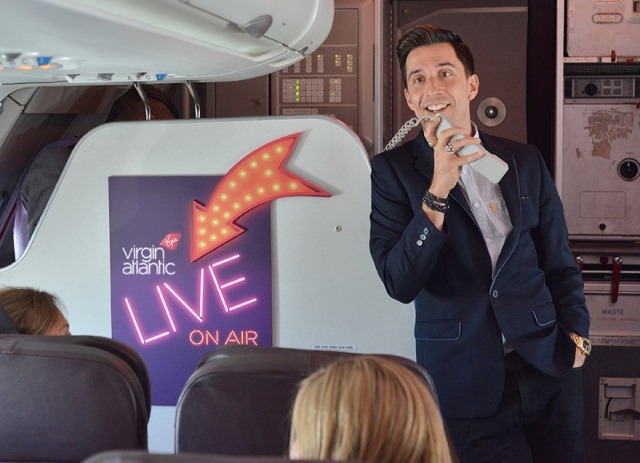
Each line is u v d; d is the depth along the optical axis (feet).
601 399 12.99
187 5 6.91
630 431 12.98
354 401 3.40
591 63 13.06
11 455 5.32
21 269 9.80
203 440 5.08
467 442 7.71
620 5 12.92
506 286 7.55
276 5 7.98
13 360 5.28
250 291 9.39
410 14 15.90
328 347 9.37
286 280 9.36
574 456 7.73
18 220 11.93
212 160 9.37
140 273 9.57
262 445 5.05
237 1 7.25
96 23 6.15
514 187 7.66
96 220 9.63
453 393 7.66
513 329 7.50
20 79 9.07
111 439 5.28
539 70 13.65
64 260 9.72
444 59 7.77
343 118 13.92
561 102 12.99
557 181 13.12
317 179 9.23
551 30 13.55
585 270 13.14
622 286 12.94
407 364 5.29
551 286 7.95
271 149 9.25
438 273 7.69
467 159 7.04
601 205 13.24
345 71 13.84
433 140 7.30
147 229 9.52
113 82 9.59
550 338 7.51
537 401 7.64
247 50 9.22
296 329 9.38
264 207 9.32
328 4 9.21
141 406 5.36
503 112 15.85
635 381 12.92
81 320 9.74
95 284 9.70
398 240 7.84
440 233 7.20
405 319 9.27
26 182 11.27
